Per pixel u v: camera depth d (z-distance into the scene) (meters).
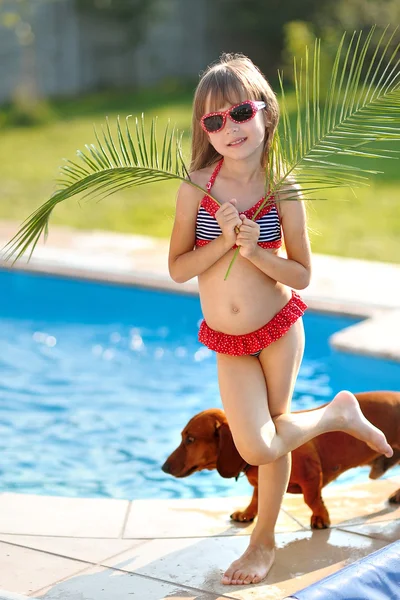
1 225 12.03
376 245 11.12
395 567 3.29
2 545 4.11
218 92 3.68
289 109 18.14
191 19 25.31
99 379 7.75
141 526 4.34
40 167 16.17
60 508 4.55
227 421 4.03
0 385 7.61
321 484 4.25
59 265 10.00
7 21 20.47
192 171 3.93
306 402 7.02
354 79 3.85
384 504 4.57
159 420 6.82
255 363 3.86
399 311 8.25
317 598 3.07
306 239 3.84
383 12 18.44
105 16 24.36
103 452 6.23
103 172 3.76
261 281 3.79
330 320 8.47
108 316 9.70
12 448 6.30
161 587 3.74
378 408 4.41
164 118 19.50
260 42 24.73
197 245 3.86
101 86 24.86
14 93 21.45
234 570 3.80
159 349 8.59
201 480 5.77
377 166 15.62
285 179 3.74
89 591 3.70
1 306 10.28
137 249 10.70
